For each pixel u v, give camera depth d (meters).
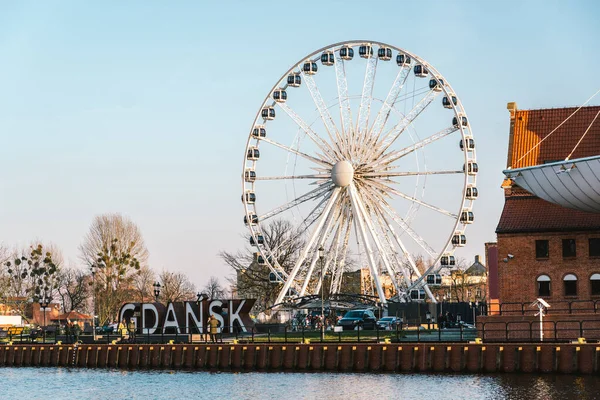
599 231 91.62
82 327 138.00
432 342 79.75
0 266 199.50
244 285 173.75
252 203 120.75
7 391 82.44
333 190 116.56
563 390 68.50
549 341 77.56
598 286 91.56
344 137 116.69
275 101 120.62
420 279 113.06
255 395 73.75
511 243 93.94
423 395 69.69
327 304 117.38
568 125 104.19
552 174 82.81
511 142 104.38
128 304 103.56
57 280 194.62
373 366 81.06
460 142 111.75
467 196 111.00
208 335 98.44
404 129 114.88
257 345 86.31
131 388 80.75
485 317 83.88
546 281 92.81
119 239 188.88
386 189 115.38
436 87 113.25
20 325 165.50
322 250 115.62
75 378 88.69
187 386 79.94
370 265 115.06
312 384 76.81
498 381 73.44
